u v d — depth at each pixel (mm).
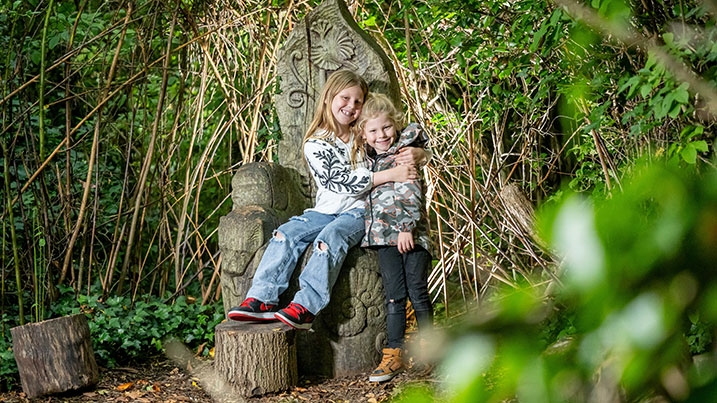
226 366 3674
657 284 461
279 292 3732
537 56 4059
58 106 5523
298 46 4113
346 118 3754
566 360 500
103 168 5398
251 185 3979
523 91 4902
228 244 3871
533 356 504
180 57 5242
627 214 471
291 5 4754
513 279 4578
